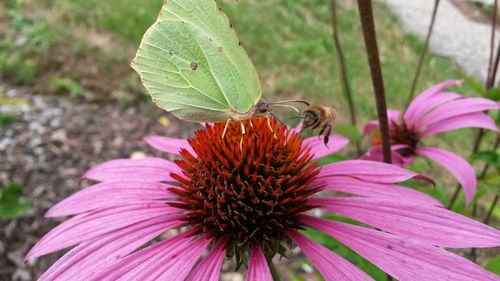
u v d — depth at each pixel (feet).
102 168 0.29
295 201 0.24
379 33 1.34
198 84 0.24
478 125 0.32
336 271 0.21
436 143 0.82
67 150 0.80
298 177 0.24
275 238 0.24
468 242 0.20
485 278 0.19
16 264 0.61
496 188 0.33
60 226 0.24
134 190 0.27
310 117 0.22
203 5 0.23
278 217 0.24
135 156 0.79
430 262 0.20
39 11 1.22
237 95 0.24
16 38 1.11
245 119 0.25
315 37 1.19
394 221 0.22
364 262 0.28
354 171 0.26
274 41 1.18
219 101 0.24
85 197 0.26
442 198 0.34
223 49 0.23
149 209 0.25
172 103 0.25
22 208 0.55
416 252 0.21
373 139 0.40
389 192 0.25
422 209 0.22
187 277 0.21
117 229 0.24
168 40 0.24
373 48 0.22
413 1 1.71
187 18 0.24
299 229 0.24
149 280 0.21
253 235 0.23
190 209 0.25
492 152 0.34
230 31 0.23
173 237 0.23
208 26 0.23
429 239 0.21
